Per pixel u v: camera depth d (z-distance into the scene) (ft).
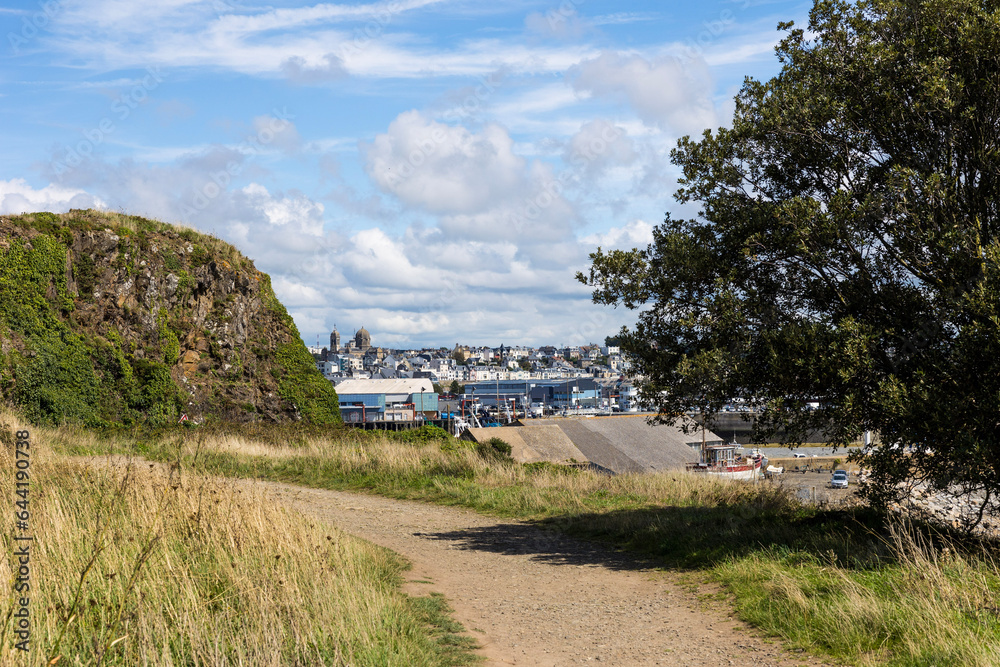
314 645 20.48
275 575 25.14
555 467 81.82
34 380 105.19
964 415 34.19
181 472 39.47
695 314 43.96
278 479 76.43
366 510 60.18
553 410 634.43
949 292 35.73
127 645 19.22
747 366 40.11
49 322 111.65
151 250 129.59
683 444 202.69
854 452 40.52
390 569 35.19
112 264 122.93
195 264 136.87
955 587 26.23
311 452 87.71
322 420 149.07
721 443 209.97
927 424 34.83
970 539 37.99
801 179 44.98
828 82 42.70
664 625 28.81
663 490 65.41
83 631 19.58
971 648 20.99
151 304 127.03
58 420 105.29
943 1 38.47
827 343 37.68
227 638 20.65
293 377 148.15
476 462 79.00
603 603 32.76
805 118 42.06
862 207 38.01
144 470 43.57
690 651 25.32
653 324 46.57
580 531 51.72
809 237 39.60
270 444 98.17
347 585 26.21
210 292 139.23
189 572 25.67
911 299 37.96
